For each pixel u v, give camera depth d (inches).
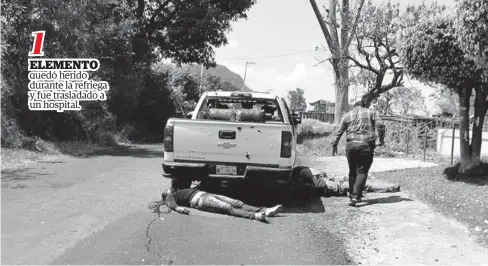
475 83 321.4
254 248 193.3
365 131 282.0
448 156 568.1
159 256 178.2
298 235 216.2
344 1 687.7
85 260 170.7
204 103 321.4
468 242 208.8
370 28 634.2
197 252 184.9
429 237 215.9
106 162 462.6
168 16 1050.7
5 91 491.2
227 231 216.5
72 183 326.3
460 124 336.5
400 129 684.7
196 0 1003.9
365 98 289.3
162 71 1216.2
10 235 199.3
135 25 887.7
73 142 573.0
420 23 319.6
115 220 228.2
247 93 316.8
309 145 722.2
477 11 255.1
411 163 493.4
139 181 348.5
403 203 286.8
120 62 742.5
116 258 173.6
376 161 516.4
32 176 347.9
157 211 248.5
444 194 295.7
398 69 628.4
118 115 828.0
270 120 331.9
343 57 682.8
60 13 555.2
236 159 266.2
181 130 267.3
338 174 415.2
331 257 186.7
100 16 668.1
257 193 317.1
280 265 175.0
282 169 264.7
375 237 216.2
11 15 520.4
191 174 269.9
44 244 188.5
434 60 315.0
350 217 254.5
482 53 266.1
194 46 1050.7
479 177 321.7
